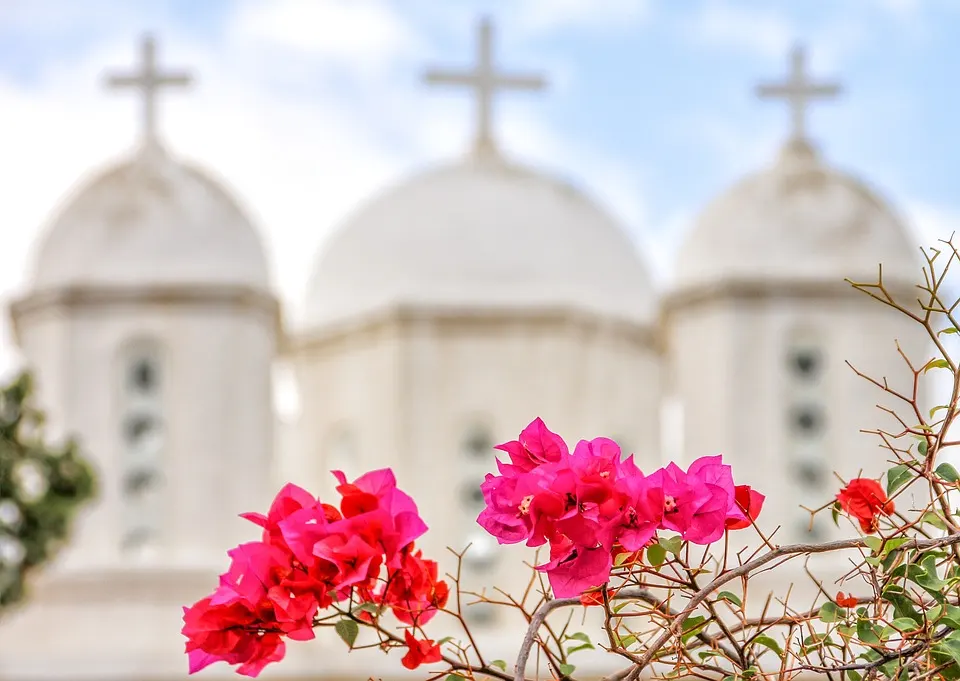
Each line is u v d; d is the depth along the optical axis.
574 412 24.22
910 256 23.56
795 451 22.64
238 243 23.80
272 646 3.31
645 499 3.22
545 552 14.33
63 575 22.20
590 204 26.80
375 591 3.63
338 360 25.27
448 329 24.34
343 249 26.20
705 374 22.78
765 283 22.78
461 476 24.06
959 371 3.64
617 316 25.45
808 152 24.75
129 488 22.95
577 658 19.89
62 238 23.66
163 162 24.53
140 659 21.81
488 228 25.78
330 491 24.88
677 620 3.38
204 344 23.02
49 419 22.73
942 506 3.62
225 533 22.58
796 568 20.97
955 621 3.40
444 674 3.53
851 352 22.72
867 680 3.49
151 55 25.36
